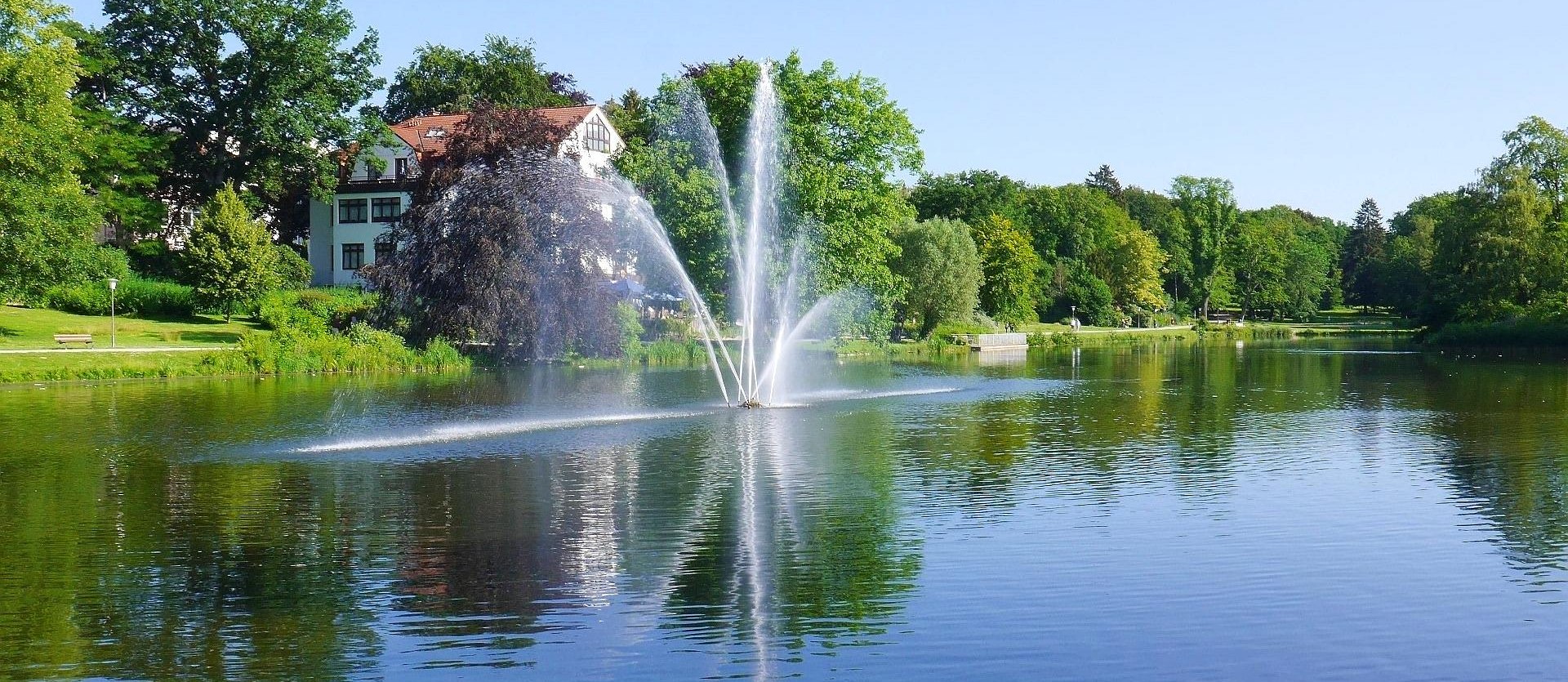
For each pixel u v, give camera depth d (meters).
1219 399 39.66
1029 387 44.94
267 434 28.95
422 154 79.75
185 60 78.44
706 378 49.00
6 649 12.31
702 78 66.62
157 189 80.25
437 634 12.85
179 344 56.34
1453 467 23.58
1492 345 77.94
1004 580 14.86
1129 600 13.96
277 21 78.06
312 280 87.88
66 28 73.19
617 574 15.24
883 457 25.16
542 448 26.56
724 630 12.98
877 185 67.19
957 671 11.70
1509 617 13.35
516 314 56.94
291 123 77.50
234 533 17.61
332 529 17.84
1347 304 174.62
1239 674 11.63
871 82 66.25
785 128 62.94
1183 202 145.25
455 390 42.22
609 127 83.81
